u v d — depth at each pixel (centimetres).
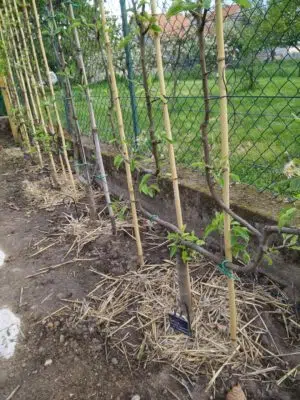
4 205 312
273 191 178
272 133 223
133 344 149
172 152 128
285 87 174
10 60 390
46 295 185
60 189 330
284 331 147
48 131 362
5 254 230
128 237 230
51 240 242
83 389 131
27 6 301
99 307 171
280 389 124
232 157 215
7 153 494
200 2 87
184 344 144
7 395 132
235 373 130
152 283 181
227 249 118
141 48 121
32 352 150
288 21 149
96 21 165
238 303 160
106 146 308
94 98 277
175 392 126
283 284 163
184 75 193
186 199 205
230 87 176
